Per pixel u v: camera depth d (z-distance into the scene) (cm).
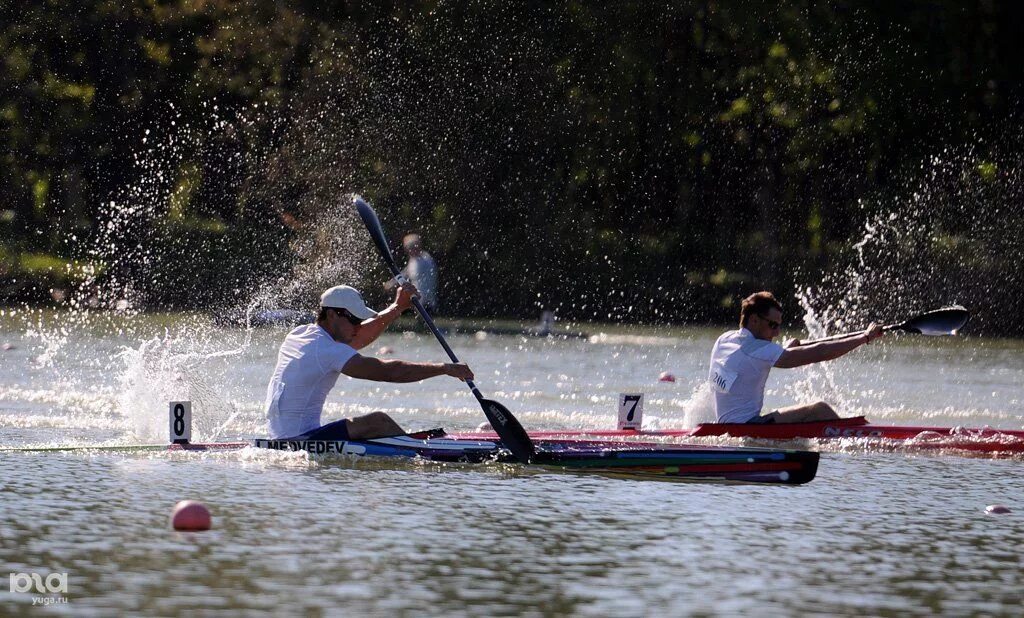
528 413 5681
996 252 14150
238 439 4622
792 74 15088
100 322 10988
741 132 15575
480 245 14762
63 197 16200
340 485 3597
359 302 4144
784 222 15575
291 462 3991
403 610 2361
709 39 15225
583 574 2647
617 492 3619
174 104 15825
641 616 2359
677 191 15738
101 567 2614
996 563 2855
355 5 15200
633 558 2795
